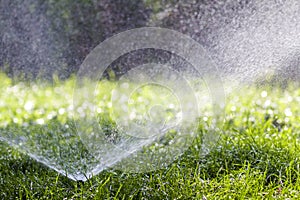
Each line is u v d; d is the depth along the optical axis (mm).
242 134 4973
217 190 3982
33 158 4719
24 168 4613
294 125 5414
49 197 3955
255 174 4188
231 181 4086
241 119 5512
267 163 4352
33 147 4922
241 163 4457
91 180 4137
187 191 3910
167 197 3869
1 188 4086
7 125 5438
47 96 6070
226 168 4246
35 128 5258
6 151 4855
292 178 4246
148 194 3926
